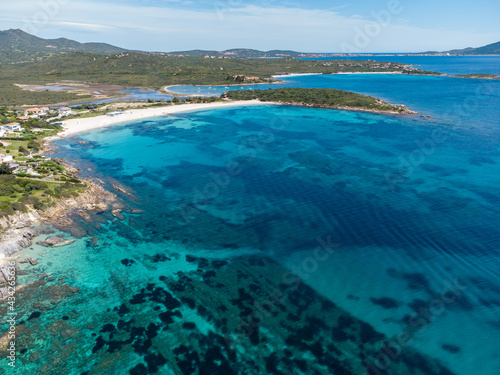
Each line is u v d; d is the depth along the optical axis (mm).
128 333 39656
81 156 106125
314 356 36812
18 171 81875
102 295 45812
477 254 53562
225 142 122438
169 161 102688
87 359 36219
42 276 49219
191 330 40188
